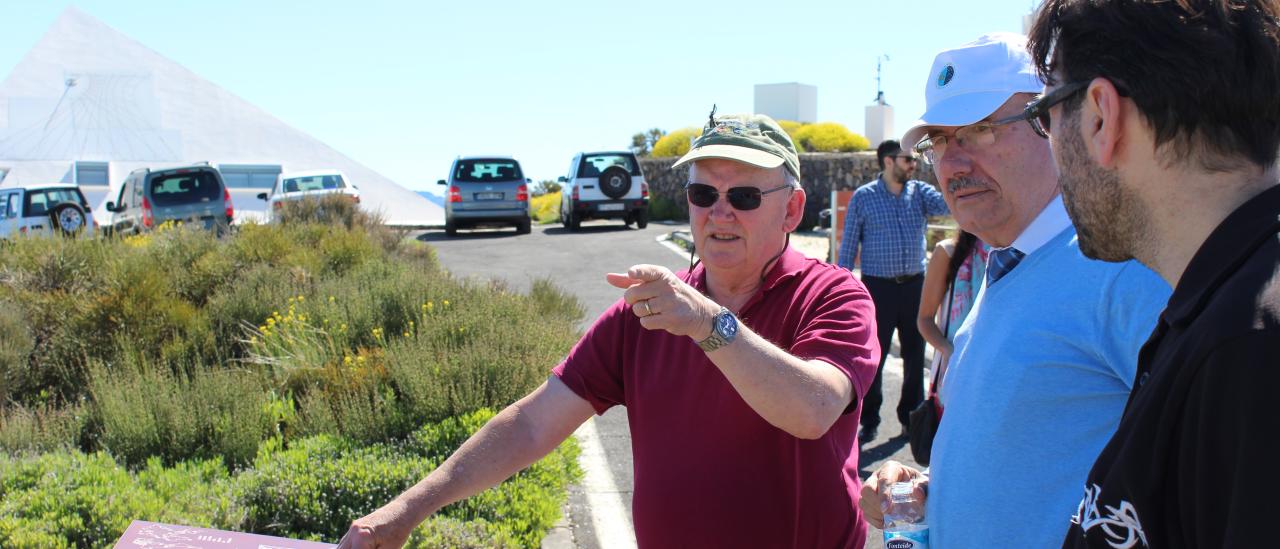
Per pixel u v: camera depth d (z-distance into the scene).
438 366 5.26
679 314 1.71
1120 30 1.13
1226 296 0.99
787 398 1.78
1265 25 1.04
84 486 3.79
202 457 4.76
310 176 19.62
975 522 1.69
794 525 2.11
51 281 8.30
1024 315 1.70
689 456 2.17
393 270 9.09
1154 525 1.06
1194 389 0.99
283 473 4.05
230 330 7.15
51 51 39.28
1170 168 1.10
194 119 39.84
